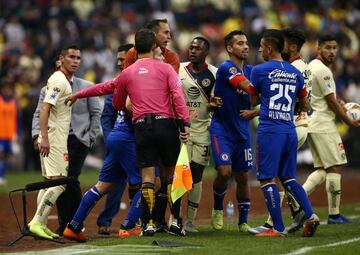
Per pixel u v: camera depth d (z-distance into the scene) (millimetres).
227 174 33375
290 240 30203
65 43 84875
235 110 33531
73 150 34344
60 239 31797
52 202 31672
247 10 104438
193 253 26875
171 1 104562
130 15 96312
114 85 31438
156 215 32969
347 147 77188
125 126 31844
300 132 35094
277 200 31453
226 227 35656
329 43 37406
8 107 62875
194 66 34281
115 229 36156
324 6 108938
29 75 79500
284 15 102250
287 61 34562
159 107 30938
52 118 32438
